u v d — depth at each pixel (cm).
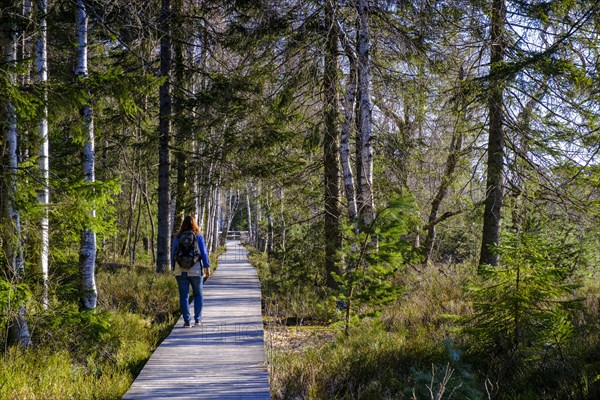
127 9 1048
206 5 1451
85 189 665
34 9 704
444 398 437
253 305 1101
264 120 1439
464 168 1348
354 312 913
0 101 594
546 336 581
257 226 3788
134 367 659
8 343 641
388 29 1137
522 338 597
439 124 1315
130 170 1961
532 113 1141
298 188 1485
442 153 1416
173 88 1579
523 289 599
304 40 1220
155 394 523
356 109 1280
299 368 632
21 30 682
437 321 887
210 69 1605
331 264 1327
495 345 609
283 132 1434
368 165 1147
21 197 643
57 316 657
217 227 3406
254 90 1409
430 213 1688
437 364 613
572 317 751
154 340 833
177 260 836
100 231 720
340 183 1413
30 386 531
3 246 635
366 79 1131
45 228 686
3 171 614
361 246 805
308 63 1239
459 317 647
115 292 1225
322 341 830
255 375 590
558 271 588
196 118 1533
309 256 1429
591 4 959
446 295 1050
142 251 3122
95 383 562
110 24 1195
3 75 580
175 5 1436
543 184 1173
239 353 689
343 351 705
